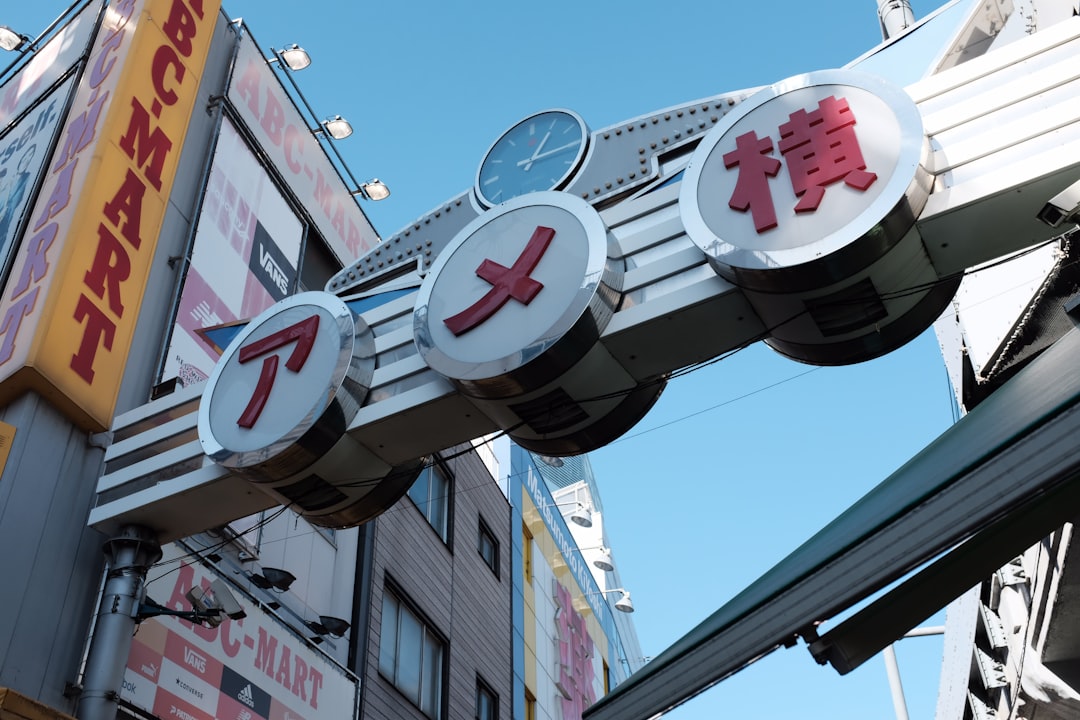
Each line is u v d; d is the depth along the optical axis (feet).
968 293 34.35
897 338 27.07
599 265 27.30
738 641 19.12
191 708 35.88
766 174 26.27
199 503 32.68
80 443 36.11
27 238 41.06
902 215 24.04
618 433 29.71
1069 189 23.29
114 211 40.96
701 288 26.45
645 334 27.17
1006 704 43.55
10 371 35.19
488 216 30.73
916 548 17.39
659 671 20.33
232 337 42.29
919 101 26.73
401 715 53.31
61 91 49.08
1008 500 16.79
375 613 53.42
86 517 34.81
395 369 30.71
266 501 32.68
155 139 44.70
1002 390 19.86
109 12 50.96
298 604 46.60
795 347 27.45
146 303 41.47
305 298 33.50
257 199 53.11
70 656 32.19
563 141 34.35
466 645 66.39
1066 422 16.69
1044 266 30.53
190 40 49.47
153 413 35.76
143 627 35.17
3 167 48.44
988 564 20.65
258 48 57.98
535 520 96.27
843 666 20.02
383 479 32.17
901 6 50.39
